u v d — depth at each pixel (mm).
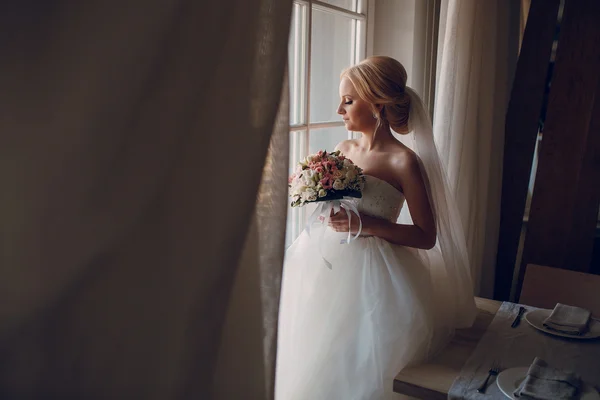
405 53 2289
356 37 2264
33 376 498
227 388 669
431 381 1396
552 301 2057
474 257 2535
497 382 1321
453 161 2350
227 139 610
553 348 1535
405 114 1792
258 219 690
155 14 513
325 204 1702
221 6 585
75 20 472
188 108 565
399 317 1595
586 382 1319
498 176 2699
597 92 2619
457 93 2291
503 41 2570
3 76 449
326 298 1666
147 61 512
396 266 1689
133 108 510
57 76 467
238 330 674
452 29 2211
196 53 565
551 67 2812
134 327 554
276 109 646
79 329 518
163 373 578
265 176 684
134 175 527
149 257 558
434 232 1762
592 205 2670
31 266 472
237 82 613
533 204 2783
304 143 1993
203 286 600
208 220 601
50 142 468
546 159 2742
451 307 1776
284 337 1660
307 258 1761
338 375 1568
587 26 2619
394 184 1781
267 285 695
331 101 2230
